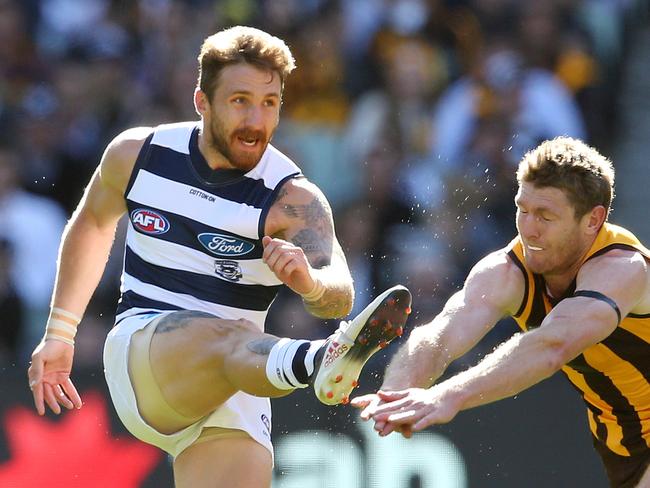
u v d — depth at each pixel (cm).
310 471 2211
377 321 1163
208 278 1358
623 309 1305
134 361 1344
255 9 3077
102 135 2902
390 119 2867
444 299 2569
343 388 1196
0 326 2512
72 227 1441
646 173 3300
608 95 3216
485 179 2748
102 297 2466
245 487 1369
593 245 1366
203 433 1381
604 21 3212
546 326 1260
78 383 2220
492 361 1226
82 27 3077
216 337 1304
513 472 2233
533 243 1354
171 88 2962
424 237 2661
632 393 1459
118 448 2206
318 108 2958
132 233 1389
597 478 2236
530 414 2252
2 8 3017
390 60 2995
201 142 1359
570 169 1337
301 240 1323
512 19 3092
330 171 2848
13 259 2591
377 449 2217
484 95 2897
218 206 1341
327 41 3020
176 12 3067
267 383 1247
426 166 2800
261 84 1306
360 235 2650
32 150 2839
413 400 1170
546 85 2944
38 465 2197
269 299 1398
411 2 3084
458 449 2230
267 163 1357
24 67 2983
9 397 2211
